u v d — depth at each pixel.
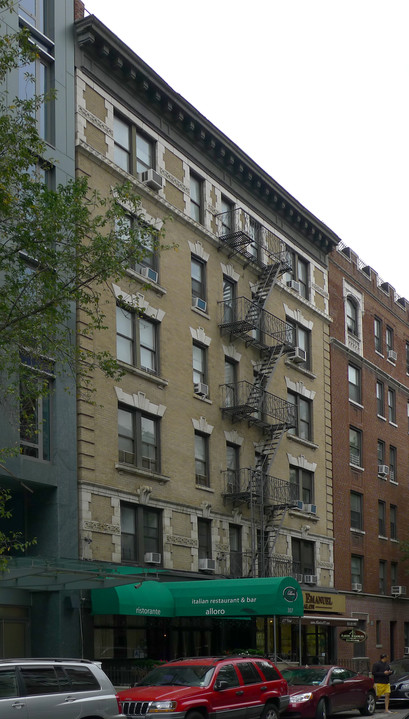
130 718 18.34
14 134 17.70
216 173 35.31
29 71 26.47
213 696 19.17
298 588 28.38
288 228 40.56
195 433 32.25
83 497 25.86
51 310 17.88
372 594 43.81
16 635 24.22
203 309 33.28
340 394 43.56
